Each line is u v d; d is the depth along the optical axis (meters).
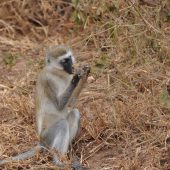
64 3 38.59
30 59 34.44
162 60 30.58
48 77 25.95
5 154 26.50
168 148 25.33
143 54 30.81
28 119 29.00
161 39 30.77
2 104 30.17
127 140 26.12
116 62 31.12
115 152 25.95
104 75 31.03
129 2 32.38
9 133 27.69
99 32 32.97
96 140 26.73
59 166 24.75
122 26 31.75
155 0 33.44
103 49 33.47
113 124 27.23
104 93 29.80
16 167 25.03
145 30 31.02
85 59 33.22
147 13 31.77
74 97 25.78
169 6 32.06
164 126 26.80
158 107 27.69
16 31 38.50
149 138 26.25
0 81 32.50
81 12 34.47
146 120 27.33
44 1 38.41
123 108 27.72
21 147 26.86
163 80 29.16
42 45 36.19
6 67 33.84
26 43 36.88
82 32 36.06
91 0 34.59
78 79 25.27
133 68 30.53
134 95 29.00
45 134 25.66
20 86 31.64
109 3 33.12
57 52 25.92
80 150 26.45
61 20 38.00
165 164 24.48
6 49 36.41
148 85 29.55
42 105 26.02
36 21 38.66
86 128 27.30
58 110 25.75
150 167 24.39
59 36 36.97
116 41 31.81
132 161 24.55
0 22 38.69
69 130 26.05
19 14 38.94
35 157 25.36
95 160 25.61
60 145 25.38
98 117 27.52
